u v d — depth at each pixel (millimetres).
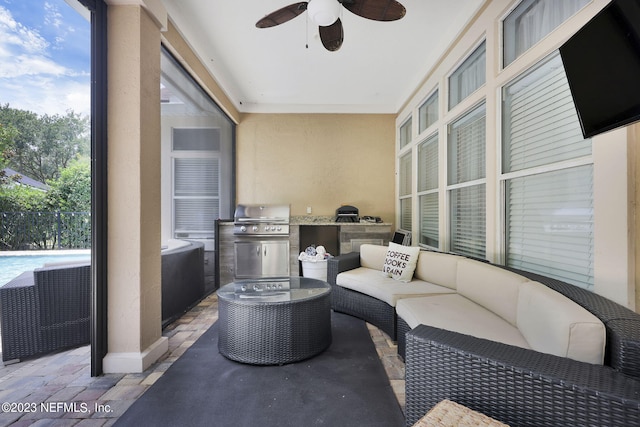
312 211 5008
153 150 2119
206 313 3100
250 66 3586
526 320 1460
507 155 2244
